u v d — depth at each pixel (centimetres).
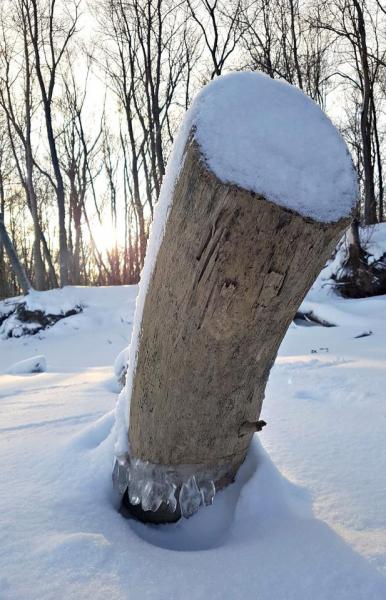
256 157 121
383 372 436
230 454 179
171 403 160
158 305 149
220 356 146
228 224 123
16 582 137
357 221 1220
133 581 141
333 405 343
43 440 254
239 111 125
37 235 1662
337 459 235
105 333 1245
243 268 129
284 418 309
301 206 121
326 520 178
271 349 152
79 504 182
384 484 206
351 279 1204
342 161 128
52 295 1365
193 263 133
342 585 140
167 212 139
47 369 698
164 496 175
